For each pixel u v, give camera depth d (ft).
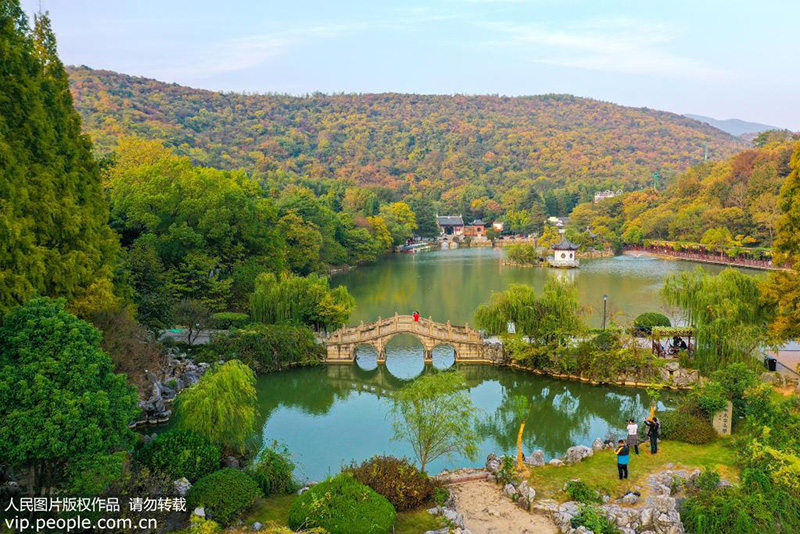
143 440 87.04
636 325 139.44
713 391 87.97
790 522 58.23
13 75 82.74
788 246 113.19
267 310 151.02
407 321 148.46
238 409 80.64
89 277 88.89
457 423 75.56
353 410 115.44
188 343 133.90
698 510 59.88
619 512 60.03
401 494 63.10
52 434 53.16
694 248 379.76
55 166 88.69
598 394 121.19
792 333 108.06
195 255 164.45
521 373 134.92
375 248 386.73
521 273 323.37
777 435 75.72
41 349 58.03
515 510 64.59
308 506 55.93
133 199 163.84
